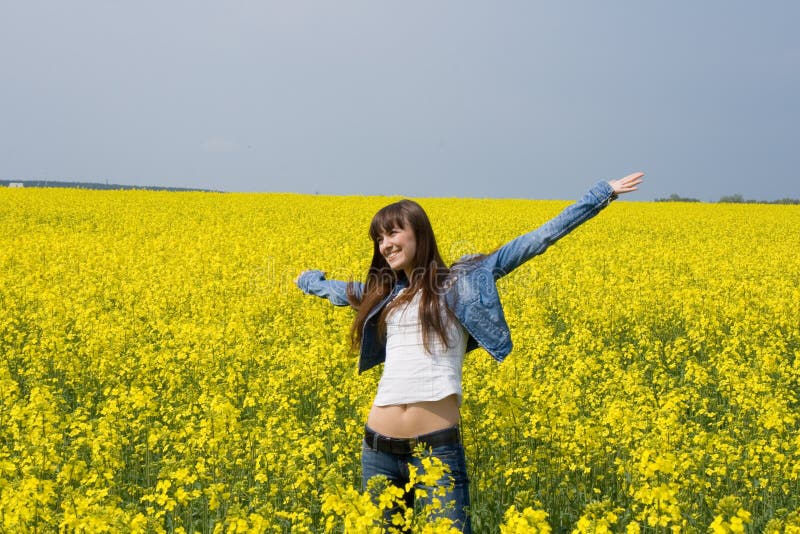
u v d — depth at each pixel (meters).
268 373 8.90
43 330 11.04
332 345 10.19
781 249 26.72
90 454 6.40
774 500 5.84
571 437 6.05
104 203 38.56
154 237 26.45
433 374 4.17
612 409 6.15
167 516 5.53
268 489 5.71
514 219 35.62
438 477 3.81
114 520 4.30
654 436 5.61
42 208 34.88
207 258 19.83
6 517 4.48
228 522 4.12
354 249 21.64
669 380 8.96
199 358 9.44
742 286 16.06
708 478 5.92
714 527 3.77
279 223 31.58
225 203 41.31
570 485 5.88
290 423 6.48
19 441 6.09
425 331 4.18
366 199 47.34
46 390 6.66
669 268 21.33
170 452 6.64
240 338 10.49
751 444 5.98
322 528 5.26
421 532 3.79
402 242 4.29
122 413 7.06
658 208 47.59
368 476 4.40
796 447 6.32
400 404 4.20
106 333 10.43
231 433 6.00
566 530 5.51
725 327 13.73
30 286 14.75
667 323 14.06
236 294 15.30
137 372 9.14
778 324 13.46
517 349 9.23
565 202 51.75
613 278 17.45
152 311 13.30
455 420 4.24
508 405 6.05
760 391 8.09
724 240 29.48
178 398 8.32
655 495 4.33
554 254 21.95
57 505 5.33
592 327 13.38
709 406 8.46
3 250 19.91
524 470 5.61
